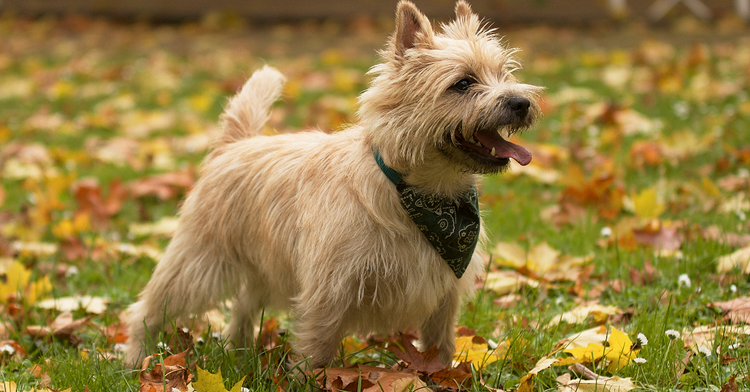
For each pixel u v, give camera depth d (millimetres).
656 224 5152
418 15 3064
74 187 6766
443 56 2971
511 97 2896
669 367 3201
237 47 15414
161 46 15758
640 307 3998
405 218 3088
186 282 3621
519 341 3479
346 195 3102
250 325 4039
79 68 13211
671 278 4359
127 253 5242
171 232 5668
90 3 18766
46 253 5246
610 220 5426
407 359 3279
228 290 3688
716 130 7488
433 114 2934
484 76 3010
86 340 3932
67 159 7820
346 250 3068
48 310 4246
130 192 6680
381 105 3045
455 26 3254
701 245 4660
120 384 3217
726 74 10695
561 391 3031
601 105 8773
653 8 17812
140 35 17031
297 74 11992
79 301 4332
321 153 3307
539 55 12938
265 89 4023
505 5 17375
